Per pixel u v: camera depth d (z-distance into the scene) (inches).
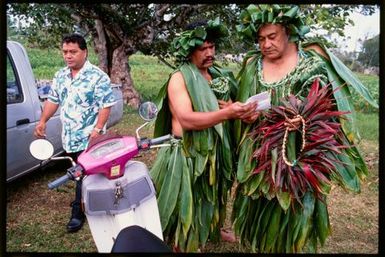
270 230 93.7
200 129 86.8
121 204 79.5
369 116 181.8
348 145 86.3
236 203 99.6
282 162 83.4
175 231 93.0
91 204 79.0
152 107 82.4
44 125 122.6
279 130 83.9
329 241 115.8
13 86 128.1
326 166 82.7
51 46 202.5
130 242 58.6
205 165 89.8
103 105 117.0
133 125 193.0
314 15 141.3
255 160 88.7
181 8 202.2
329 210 132.6
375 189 145.3
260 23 83.3
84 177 79.5
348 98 85.9
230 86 95.3
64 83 117.3
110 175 78.4
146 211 83.7
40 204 135.0
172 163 92.8
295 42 86.7
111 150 78.1
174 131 94.7
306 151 82.8
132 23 217.0
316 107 83.0
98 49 226.5
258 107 81.6
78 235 117.6
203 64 89.0
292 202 86.5
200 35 84.2
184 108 85.6
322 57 87.4
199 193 94.0
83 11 207.3
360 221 126.3
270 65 88.7
